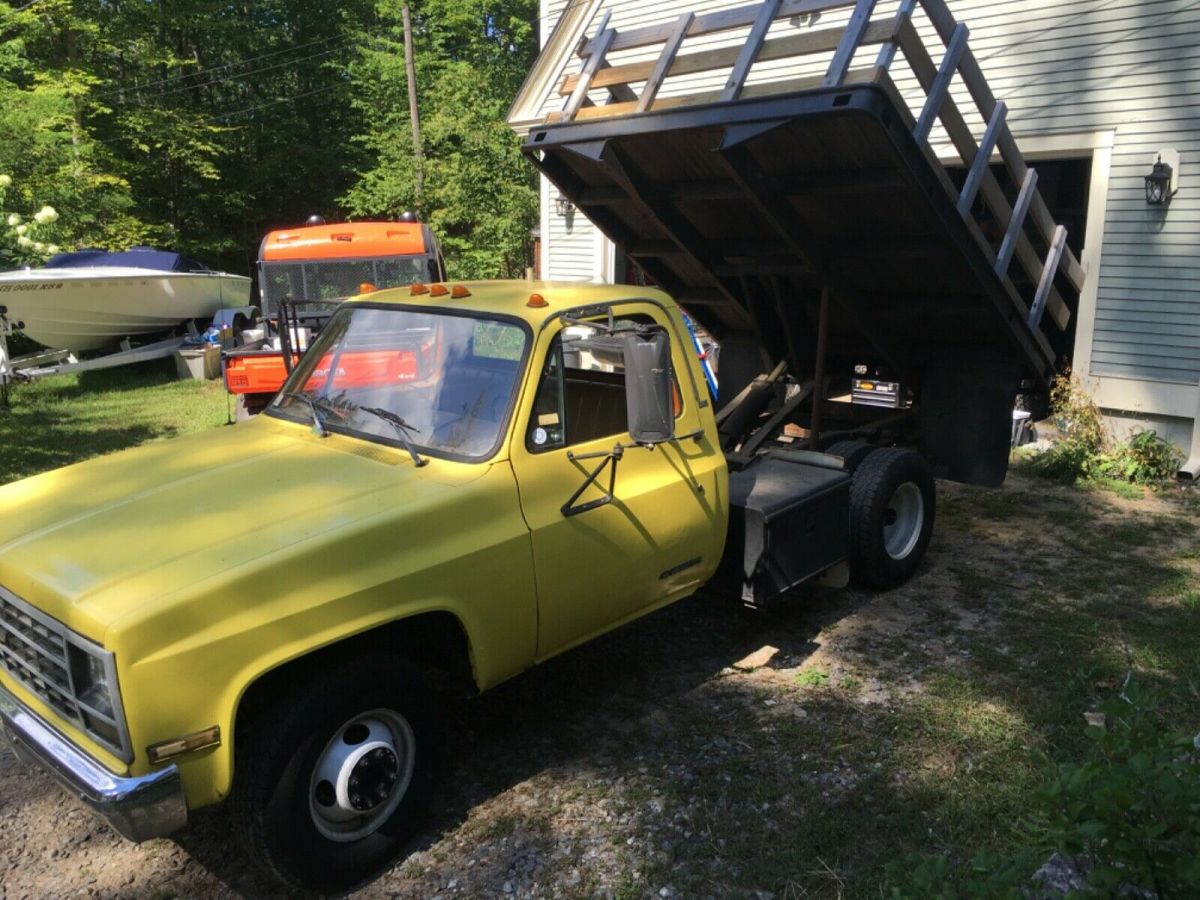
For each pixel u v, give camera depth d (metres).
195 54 27.75
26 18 18.20
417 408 3.91
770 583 4.68
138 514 3.35
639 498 4.05
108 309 15.20
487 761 4.03
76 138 18.97
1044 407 8.70
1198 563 6.21
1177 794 1.99
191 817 3.72
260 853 3.03
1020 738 4.08
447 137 23.50
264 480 3.60
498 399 3.72
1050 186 10.07
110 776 2.74
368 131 29.47
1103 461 8.28
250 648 2.88
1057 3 8.91
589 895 3.21
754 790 3.76
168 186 25.98
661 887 3.23
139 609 2.73
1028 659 4.86
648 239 6.61
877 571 5.59
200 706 2.80
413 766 3.37
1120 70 8.66
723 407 7.04
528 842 3.48
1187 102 8.34
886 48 4.45
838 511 5.16
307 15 30.50
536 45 28.95
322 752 3.11
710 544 4.48
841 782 3.81
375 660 3.22
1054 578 5.98
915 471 5.79
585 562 3.85
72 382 15.07
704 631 5.29
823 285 5.85
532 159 5.85
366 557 3.18
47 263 15.45
